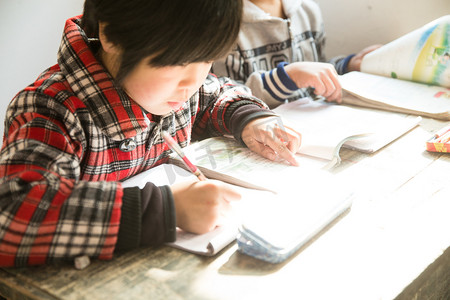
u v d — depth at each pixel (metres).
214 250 0.64
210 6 0.63
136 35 0.65
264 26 1.37
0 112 1.26
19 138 0.70
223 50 0.68
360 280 0.59
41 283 0.60
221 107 1.03
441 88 1.18
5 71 1.24
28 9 1.23
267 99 1.25
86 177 0.81
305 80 1.17
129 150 0.85
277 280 0.60
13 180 0.64
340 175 0.84
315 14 1.49
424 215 0.72
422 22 1.46
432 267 0.63
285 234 0.65
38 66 1.30
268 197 0.77
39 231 0.62
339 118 1.06
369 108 1.14
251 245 0.64
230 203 0.75
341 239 0.67
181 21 0.63
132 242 0.65
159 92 0.73
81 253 0.63
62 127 0.74
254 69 1.36
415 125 1.02
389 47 1.28
